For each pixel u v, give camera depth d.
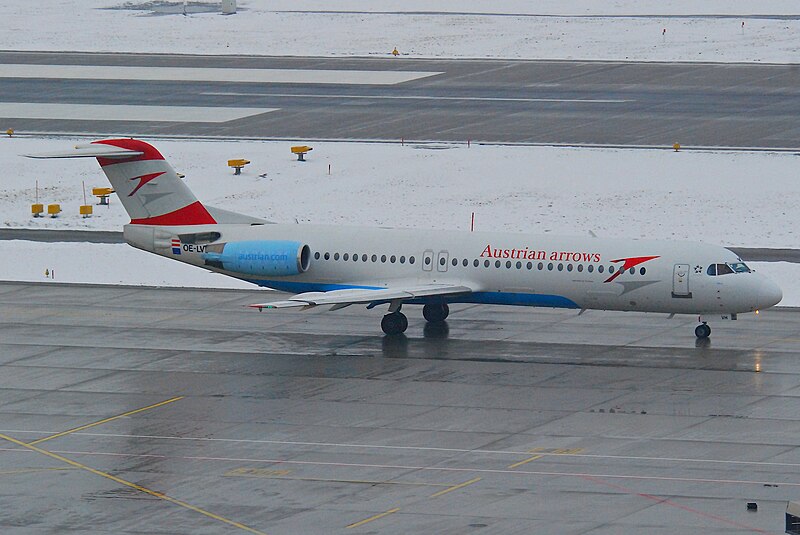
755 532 136.12
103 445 169.25
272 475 156.62
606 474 154.50
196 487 153.25
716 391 187.75
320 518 142.62
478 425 174.12
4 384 197.62
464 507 144.88
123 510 146.25
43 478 157.25
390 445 166.75
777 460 158.25
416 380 196.12
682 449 162.88
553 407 181.38
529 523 139.75
